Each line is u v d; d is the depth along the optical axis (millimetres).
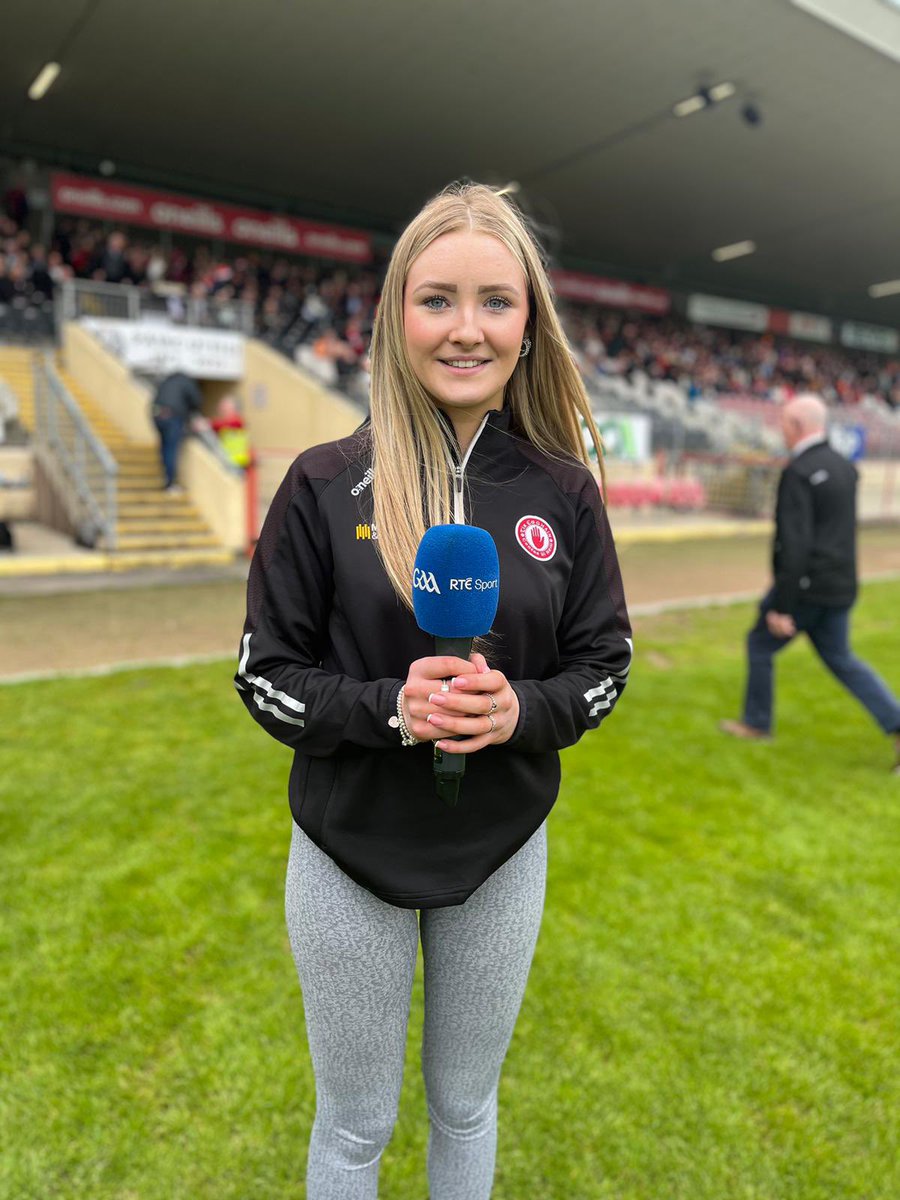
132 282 16125
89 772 3752
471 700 994
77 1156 1833
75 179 17984
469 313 1085
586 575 1230
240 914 2717
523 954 1271
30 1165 1809
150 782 3662
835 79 15477
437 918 1245
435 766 1068
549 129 18000
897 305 36594
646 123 17625
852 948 2656
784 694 5312
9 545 9570
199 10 13211
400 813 1149
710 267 30734
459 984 1269
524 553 1154
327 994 1219
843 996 2422
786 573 3873
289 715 1088
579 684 1152
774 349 31188
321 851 1187
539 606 1146
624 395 21031
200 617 7148
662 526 15195
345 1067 1272
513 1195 1771
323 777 1167
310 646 1180
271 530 1152
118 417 12750
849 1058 2186
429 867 1158
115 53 14648
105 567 9422
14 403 11883
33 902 2740
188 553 10016
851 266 30156
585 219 24891
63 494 10977
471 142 18812
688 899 2900
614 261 29922
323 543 1136
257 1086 2027
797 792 3812
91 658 5738
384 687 1052
